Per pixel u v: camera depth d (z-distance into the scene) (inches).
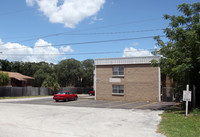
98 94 1154.7
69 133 323.0
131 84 1076.5
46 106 789.2
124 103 925.8
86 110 655.1
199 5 614.2
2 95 1347.2
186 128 367.2
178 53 602.5
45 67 2605.8
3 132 318.3
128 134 321.7
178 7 634.2
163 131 342.3
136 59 1071.6
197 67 613.6
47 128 362.3
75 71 2362.2
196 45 572.1
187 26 630.5
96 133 327.0
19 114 550.9
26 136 294.0
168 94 1023.0
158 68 1023.6
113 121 447.2
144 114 561.0
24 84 2116.1
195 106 620.4
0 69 2385.6
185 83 642.8
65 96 1039.6
